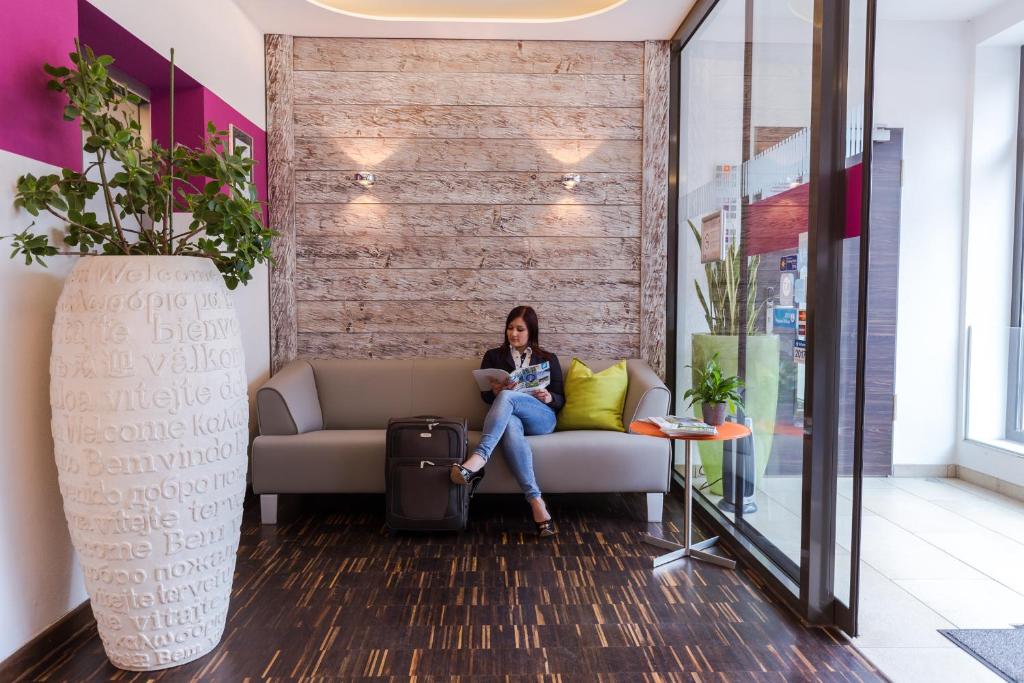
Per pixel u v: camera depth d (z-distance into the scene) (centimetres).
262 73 409
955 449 433
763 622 236
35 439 208
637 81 423
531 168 423
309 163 419
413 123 420
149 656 201
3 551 193
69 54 205
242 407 217
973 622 237
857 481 220
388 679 198
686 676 200
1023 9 377
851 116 222
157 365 191
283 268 417
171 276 198
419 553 303
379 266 423
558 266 427
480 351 427
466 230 424
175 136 330
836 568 233
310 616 239
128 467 190
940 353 427
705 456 356
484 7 403
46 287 213
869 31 209
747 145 304
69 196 204
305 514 362
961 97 416
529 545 314
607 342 431
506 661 209
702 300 370
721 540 321
